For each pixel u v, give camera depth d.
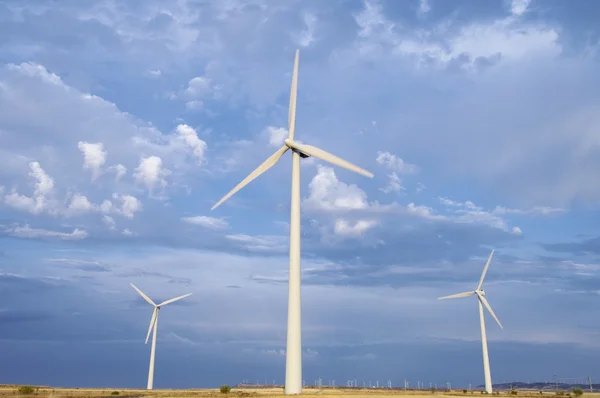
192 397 66.94
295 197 60.06
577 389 94.50
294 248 58.25
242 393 81.31
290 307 56.78
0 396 65.00
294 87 63.72
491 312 111.12
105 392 85.25
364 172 60.16
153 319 109.62
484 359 109.25
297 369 55.66
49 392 77.31
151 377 107.50
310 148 61.16
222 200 63.06
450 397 71.19
